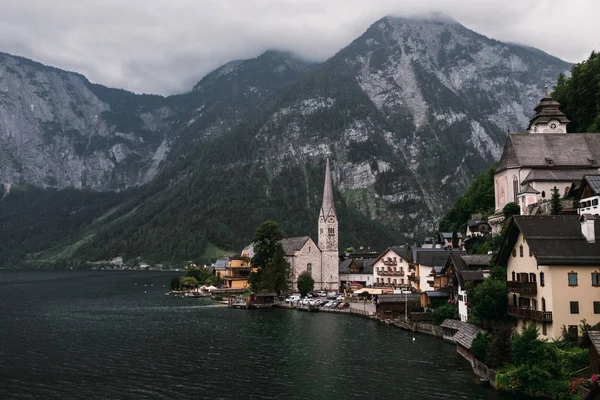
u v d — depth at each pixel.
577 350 63.31
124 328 121.25
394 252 185.38
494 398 64.25
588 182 89.31
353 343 100.88
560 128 155.38
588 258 69.38
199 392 69.69
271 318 138.88
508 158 133.00
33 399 67.25
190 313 151.00
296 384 72.88
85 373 79.38
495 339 75.00
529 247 71.88
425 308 123.94
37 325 126.12
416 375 76.12
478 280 101.25
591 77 155.88
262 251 187.25
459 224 198.00
